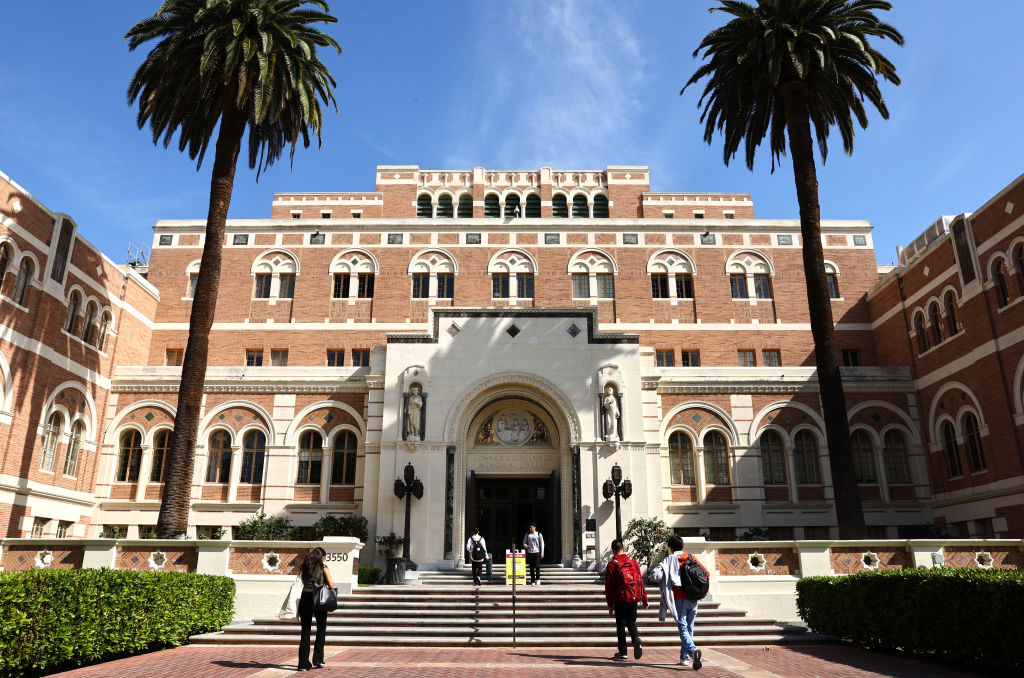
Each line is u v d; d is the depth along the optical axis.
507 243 42.06
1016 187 28.17
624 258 41.81
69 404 31.02
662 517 29.02
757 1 27.06
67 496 30.27
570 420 29.73
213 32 23.97
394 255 41.78
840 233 42.41
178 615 16.28
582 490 28.75
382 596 20.27
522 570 17.28
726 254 42.03
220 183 25.39
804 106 26.31
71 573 13.32
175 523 21.98
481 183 50.28
